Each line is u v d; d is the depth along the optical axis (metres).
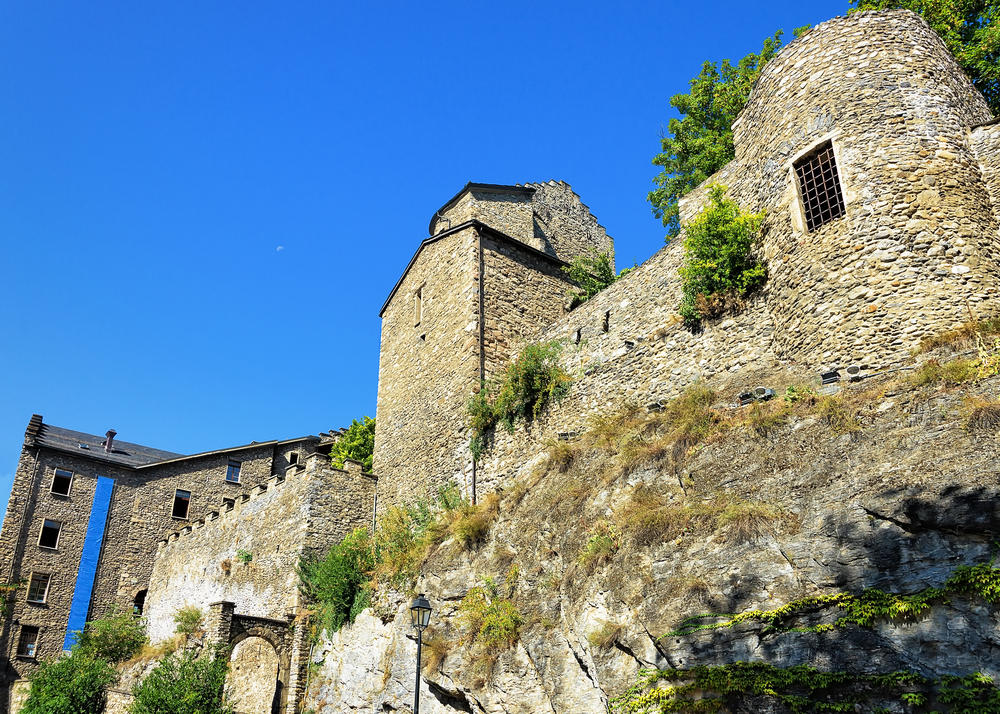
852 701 10.71
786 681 11.25
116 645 31.55
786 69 17.75
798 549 12.08
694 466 14.50
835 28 17.28
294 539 25.22
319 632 22.84
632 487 15.34
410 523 22.55
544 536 16.52
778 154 17.23
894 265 14.60
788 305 16.05
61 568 35.41
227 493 39.66
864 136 15.88
